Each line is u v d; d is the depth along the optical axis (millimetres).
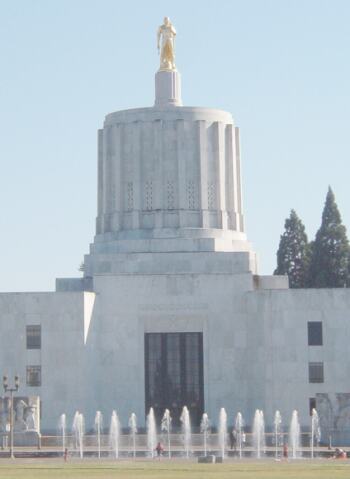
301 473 145000
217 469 153500
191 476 140875
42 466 161125
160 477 139500
